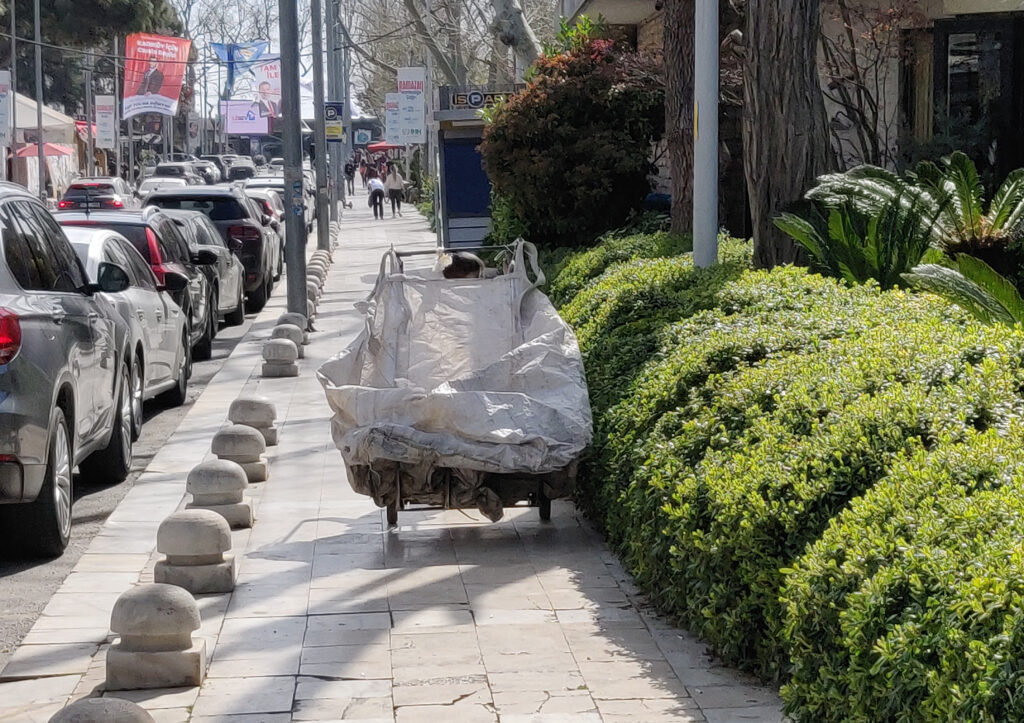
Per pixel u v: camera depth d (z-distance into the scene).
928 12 16.69
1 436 7.27
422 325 9.48
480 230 26.39
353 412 7.80
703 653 6.04
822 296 8.70
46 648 6.31
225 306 20.33
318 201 34.97
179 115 105.38
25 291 7.95
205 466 8.59
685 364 7.75
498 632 6.38
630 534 7.11
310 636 6.36
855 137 17.50
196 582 7.05
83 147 73.88
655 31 24.64
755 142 11.12
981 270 8.43
